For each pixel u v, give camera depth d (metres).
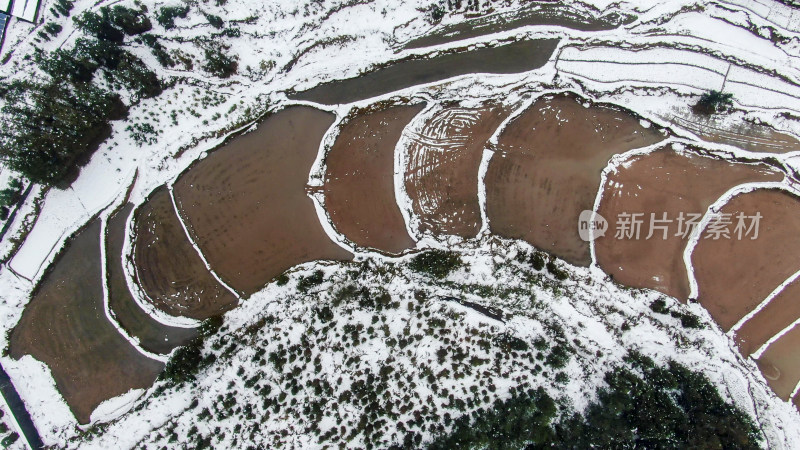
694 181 24.78
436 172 25.14
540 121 25.27
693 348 23.53
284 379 23.39
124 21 24.70
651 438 21.27
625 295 24.14
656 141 25.08
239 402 23.25
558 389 22.48
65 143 24.20
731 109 25.02
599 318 23.77
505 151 25.16
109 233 25.02
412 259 24.59
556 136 25.16
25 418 24.11
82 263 24.94
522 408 21.67
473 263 24.44
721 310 24.16
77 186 25.14
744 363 23.69
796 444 22.61
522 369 22.83
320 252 24.97
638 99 25.31
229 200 25.23
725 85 25.25
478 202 24.94
